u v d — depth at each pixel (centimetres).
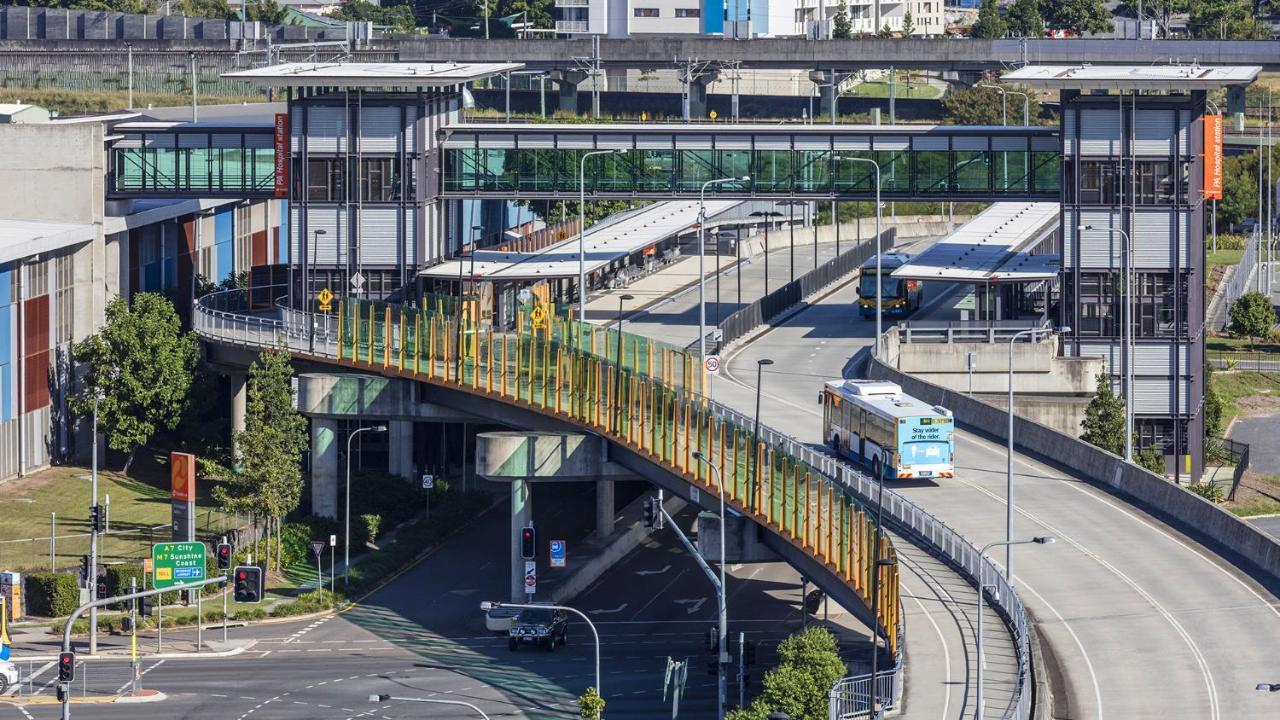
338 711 15050
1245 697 13275
